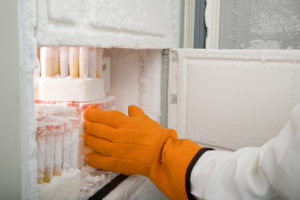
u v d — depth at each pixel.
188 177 0.35
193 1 0.73
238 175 0.29
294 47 0.65
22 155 0.31
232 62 0.62
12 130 0.30
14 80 0.30
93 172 0.54
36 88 0.51
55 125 0.38
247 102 0.61
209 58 0.65
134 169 0.47
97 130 0.51
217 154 0.36
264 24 0.67
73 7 0.38
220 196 0.30
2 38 0.28
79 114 0.52
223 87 0.64
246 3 0.69
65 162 0.42
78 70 0.53
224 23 0.72
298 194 0.23
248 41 0.70
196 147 0.40
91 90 0.54
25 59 0.30
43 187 0.37
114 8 0.47
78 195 0.44
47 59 0.49
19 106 0.31
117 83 0.79
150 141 0.46
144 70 0.75
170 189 0.40
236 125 0.63
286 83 0.56
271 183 0.25
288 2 0.64
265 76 0.58
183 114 0.72
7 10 0.28
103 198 0.48
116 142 0.48
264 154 0.27
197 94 0.68
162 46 0.67
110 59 0.78
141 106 0.77
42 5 0.32
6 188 0.30
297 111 0.23
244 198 0.27
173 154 0.39
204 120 0.68
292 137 0.23
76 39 0.39
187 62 0.69
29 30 0.30
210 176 0.32
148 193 0.61
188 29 0.74
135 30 0.55
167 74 0.74
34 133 0.32
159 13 0.64
